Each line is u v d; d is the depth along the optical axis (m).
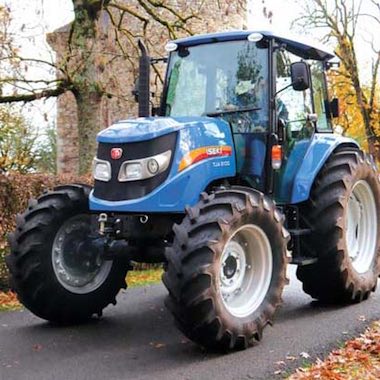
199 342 4.99
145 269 10.19
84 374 4.62
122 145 5.44
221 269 5.20
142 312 6.65
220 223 4.92
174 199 5.28
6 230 8.30
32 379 4.53
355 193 7.02
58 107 21.11
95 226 6.06
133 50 14.91
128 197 5.36
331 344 5.29
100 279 6.30
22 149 14.99
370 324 5.93
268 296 5.41
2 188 8.29
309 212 6.45
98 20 13.32
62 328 6.01
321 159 6.52
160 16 14.75
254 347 5.21
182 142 5.39
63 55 12.91
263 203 5.32
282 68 6.23
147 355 5.08
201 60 6.36
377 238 7.15
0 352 5.20
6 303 7.39
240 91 6.09
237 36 6.18
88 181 9.03
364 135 25.98
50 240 5.96
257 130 5.96
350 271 6.54
